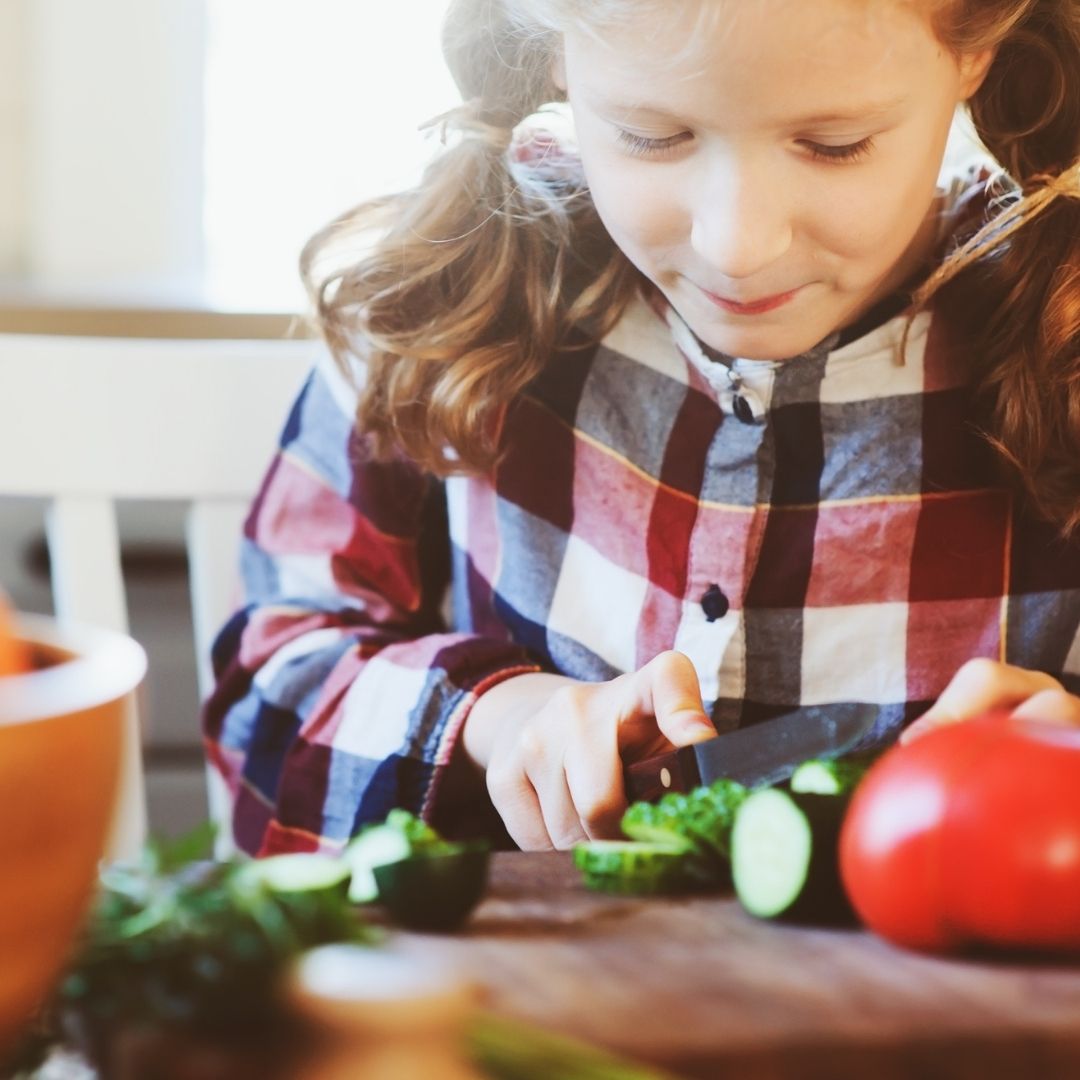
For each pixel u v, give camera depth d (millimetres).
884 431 1107
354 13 2195
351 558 1188
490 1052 398
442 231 1124
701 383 1138
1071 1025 450
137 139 2156
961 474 1109
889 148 840
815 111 793
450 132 1137
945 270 1072
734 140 817
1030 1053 447
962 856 505
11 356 1177
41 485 1184
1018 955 516
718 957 514
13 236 2162
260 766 1107
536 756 858
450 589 1232
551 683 1036
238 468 1215
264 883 464
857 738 713
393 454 1164
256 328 1679
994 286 1088
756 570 1113
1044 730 550
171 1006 409
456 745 1020
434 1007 372
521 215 1121
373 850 579
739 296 903
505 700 1020
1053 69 1017
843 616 1109
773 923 558
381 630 1170
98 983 428
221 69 2184
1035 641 1104
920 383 1111
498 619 1165
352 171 2238
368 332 1138
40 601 1775
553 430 1157
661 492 1133
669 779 751
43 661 468
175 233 2184
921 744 545
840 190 842
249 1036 407
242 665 1151
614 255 1147
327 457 1197
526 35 1017
